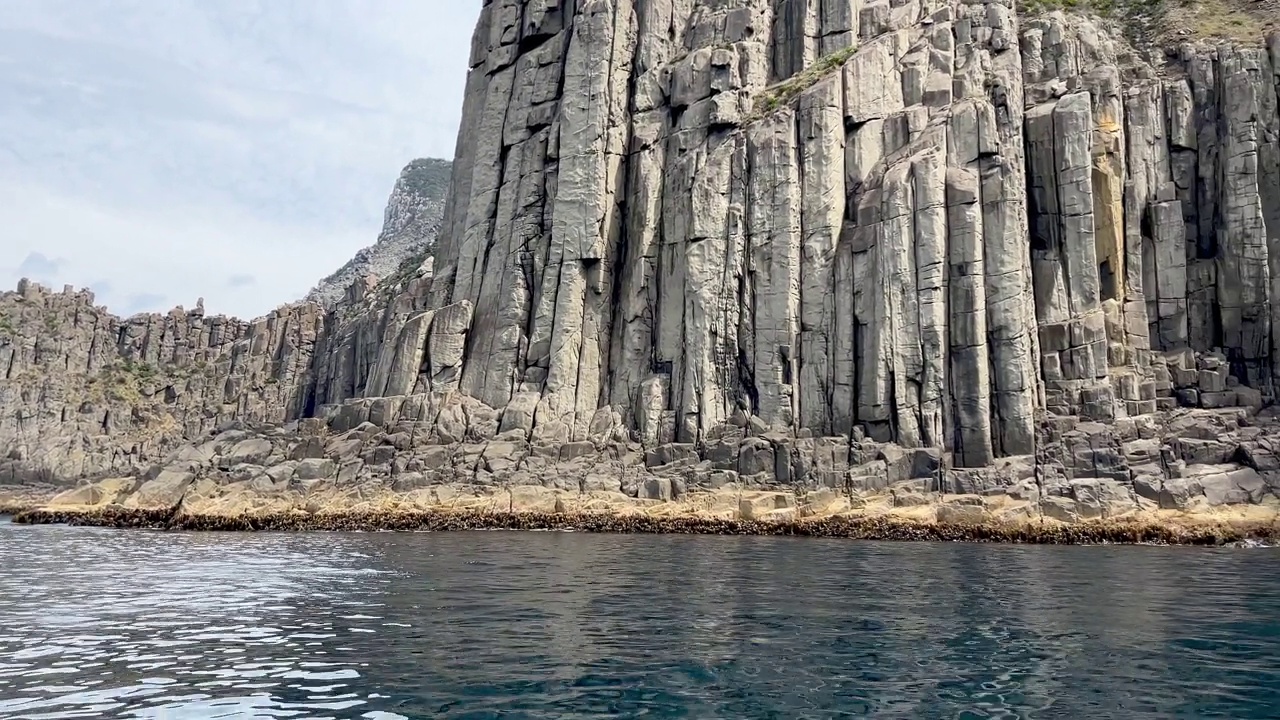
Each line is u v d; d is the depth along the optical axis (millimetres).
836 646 19016
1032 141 57500
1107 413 50719
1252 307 53594
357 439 62219
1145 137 58125
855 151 60406
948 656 18125
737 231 60344
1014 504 46344
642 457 57438
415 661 17719
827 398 56344
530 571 31531
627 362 62906
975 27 62594
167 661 17844
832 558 35656
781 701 15031
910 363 53406
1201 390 52500
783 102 63531
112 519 58000
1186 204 57219
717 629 20781
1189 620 21938
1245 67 56656
